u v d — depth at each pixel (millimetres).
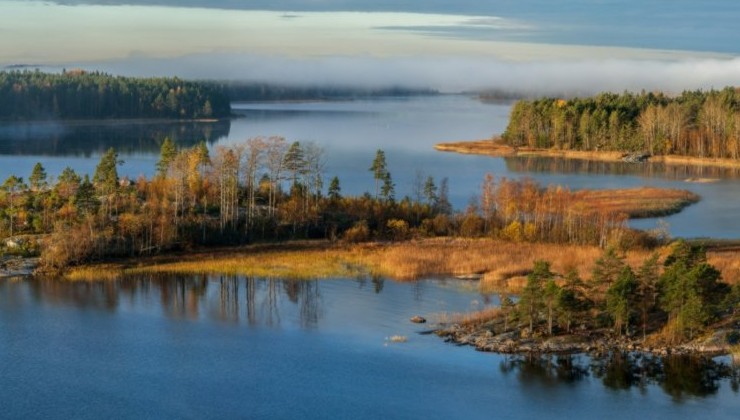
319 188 163875
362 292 108500
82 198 135750
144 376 80375
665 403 73688
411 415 71625
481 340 88562
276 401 74562
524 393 75688
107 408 73188
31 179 149500
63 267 120312
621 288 87625
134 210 137375
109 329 94125
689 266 94625
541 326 90625
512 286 109688
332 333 92250
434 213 155125
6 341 89875
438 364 82438
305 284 112812
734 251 127750
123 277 116500
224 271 119312
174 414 72062
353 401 74375
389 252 127000
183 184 145250
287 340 90188
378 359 83938
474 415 71625
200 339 90750
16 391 76750
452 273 118125
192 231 133500
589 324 90688
